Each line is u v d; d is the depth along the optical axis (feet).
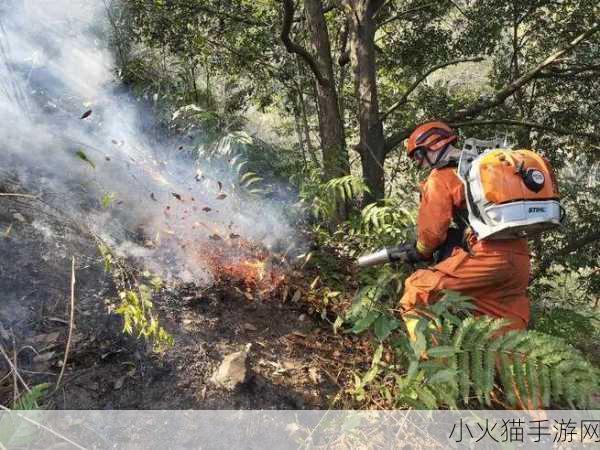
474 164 8.33
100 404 6.92
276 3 22.11
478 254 8.44
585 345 12.93
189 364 7.88
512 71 27.37
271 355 8.70
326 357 9.04
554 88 26.20
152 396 7.23
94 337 7.77
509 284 8.69
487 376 6.44
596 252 27.50
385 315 7.14
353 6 20.36
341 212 14.11
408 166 25.49
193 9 19.97
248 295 9.86
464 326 6.89
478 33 25.49
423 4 26.55
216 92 21.77
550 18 25.52
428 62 27.30
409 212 11.85
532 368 6.39
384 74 29.22
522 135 27.17
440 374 6.26
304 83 22.38
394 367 8.36
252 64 21.90
